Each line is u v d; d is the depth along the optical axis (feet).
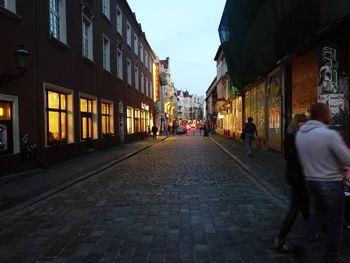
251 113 86.89
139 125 128.26
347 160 13.20
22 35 42.11
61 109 55.57
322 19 32.94
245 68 74.95
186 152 73.92
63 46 54.03
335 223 13.84
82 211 24.88
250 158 55.62
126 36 104.83
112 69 87.04
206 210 24.36
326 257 14.10
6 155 38.24
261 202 26.58
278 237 16.70
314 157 13.75
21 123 41.55
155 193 30.58
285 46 46.52
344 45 38.37
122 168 48.75
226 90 146.51
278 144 60.70
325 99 38.45
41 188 32.78
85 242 18.31
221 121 172.35
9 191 31.55
